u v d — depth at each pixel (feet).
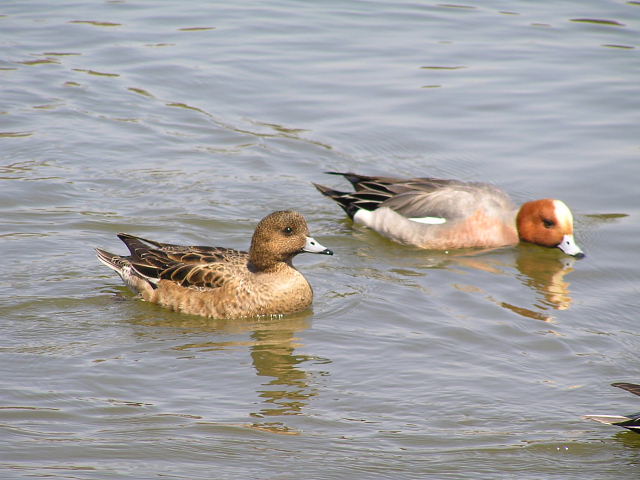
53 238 46.65
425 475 28.48
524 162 58.03
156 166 56.03
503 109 64.75
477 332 38.45
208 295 40.55
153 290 41.52
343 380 34.32
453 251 50.19
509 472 28.86
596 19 80.84
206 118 63.10
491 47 75.15
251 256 41.42
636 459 29.68
